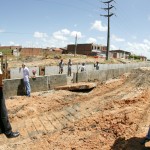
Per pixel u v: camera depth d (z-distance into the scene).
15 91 15.51
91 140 7.45
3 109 6.43
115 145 6.84
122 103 11.65
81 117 10.84
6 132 6.61
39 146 7.62
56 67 29.25
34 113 11.67
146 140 6.33
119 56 113.12
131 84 17.83
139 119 8.64
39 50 92.31
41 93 16.28
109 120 8.91
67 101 14.14
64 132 8.65
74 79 20.42
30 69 27.11
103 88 17.20
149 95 13.02
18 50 86.75
